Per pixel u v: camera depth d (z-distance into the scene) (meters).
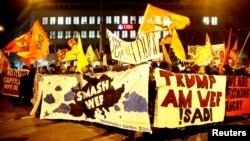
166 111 7.35
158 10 8.91
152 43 7.59
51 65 12.38
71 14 67.88
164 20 8.94
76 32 67.56
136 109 7.39
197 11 66.44
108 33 8.82
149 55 7.67
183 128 8.45
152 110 7.49
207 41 14.34
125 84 7.82
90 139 7.61
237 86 10.05
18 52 14.21
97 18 67.56
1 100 16.44
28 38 14.11
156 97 7.28
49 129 8.76
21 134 8.14
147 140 7.63
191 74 8.05
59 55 16.19
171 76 7.52
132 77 7.63
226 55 12.13
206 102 8.36
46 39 13.68
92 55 19.61
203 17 66.50
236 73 10.72
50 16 68.25
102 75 8.66
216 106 8.68
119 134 8.16
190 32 66.12
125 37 66.44
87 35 67.44
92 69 11.20
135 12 66.81
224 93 8.95
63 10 67.81
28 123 9.69
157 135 7.99
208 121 8.43
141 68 7.40
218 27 66.38
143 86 7.27
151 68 7.58
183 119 7.73
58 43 67.44
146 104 7.14
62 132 8.37
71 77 9.89
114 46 8.69
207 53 14.25
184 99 7.77
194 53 14.87
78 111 9.55
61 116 9.97
